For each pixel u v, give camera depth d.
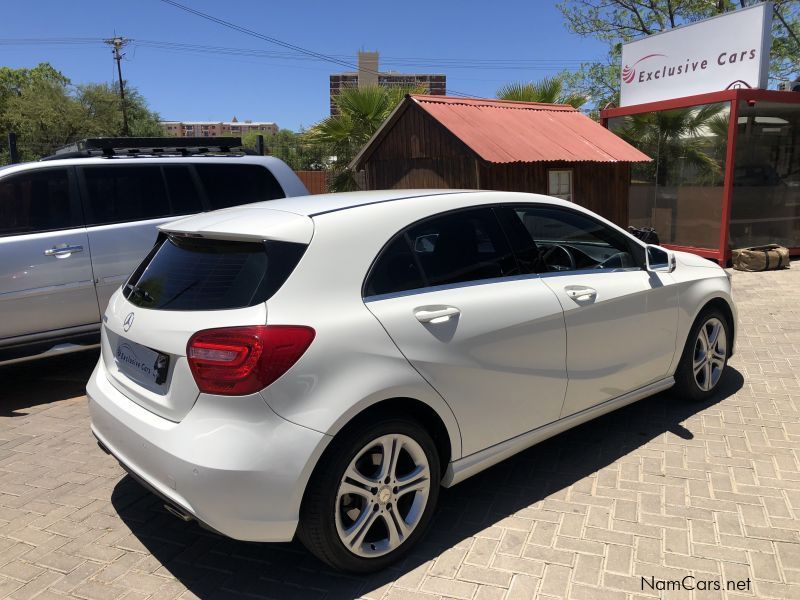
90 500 3.52
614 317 3.67
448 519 3.17
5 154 43.00
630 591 2.59
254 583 2.74
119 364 3.02
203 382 2.44
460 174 10.18
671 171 11.58
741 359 5.58
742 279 9.43
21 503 3.50
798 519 3.06
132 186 5.52
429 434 2.93
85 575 2.83
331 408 2.49
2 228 4.89
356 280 2.72
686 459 3.71
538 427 3.37
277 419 2.41
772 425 4.14
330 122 16.06
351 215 2.85
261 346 2.40
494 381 3.07
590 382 3.58
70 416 4.85
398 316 2.75
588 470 3.63
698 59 10.76
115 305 3.18
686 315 4.19
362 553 2.68
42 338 5.10
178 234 3.07
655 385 4.11
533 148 9.95
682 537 2.95
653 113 11.67
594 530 3.03
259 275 2.59
